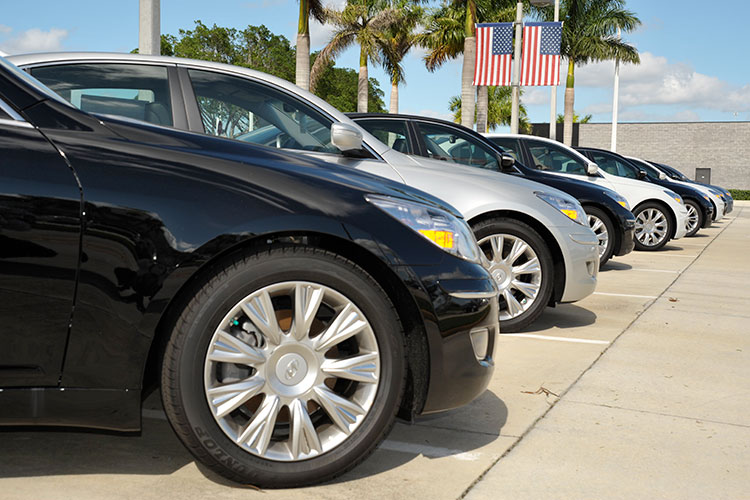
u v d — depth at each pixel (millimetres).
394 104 37094
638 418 3543
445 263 2652
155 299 2311
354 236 2498
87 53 4426
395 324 2564
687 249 12711
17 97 2418
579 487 2703
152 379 2582
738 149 49531
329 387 2629
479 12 26719
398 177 4863
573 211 5402
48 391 2305
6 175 2262
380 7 32469
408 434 3223
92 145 2406
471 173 5445
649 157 51125
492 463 2910
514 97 17312
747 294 7688
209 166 2471
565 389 3996
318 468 2498
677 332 5598
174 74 4492
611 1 32906
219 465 2406
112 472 2662
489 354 2869
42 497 2426
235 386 2414
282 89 4719
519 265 5297
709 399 3902
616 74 36250
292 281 2453
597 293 7441
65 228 2275
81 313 2297
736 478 2842
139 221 2318
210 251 2338
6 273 2234
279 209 2430
